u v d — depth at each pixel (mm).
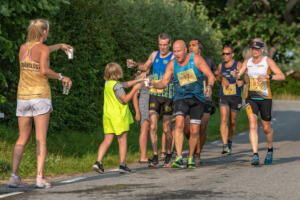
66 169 23594
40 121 18109
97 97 37281
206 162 26562
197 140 23859
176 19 55625
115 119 21812
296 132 46062
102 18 38156
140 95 27062
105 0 39219
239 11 86750
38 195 16609
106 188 17766
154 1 53875
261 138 41812
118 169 22156
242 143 38000
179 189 17328
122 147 22281
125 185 18391
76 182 19625
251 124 24875
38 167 18125
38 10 27547
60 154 27766
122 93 21797
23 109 18203
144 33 45906
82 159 26797
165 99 26016
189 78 23406
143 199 15562
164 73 24906
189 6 64500
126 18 44000
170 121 25719
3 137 27688
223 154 30578
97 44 36781
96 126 36656
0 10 25469
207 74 23109
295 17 90312
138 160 28031
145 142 27094
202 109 23828
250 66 25203
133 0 50812
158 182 19016
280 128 50875
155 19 51781
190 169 23281
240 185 18141
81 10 34719
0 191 17562
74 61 34219
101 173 22047
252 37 86938
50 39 30438
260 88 24859
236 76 25500
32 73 18047
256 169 22656
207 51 63406
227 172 21766
